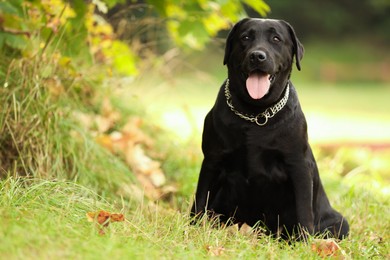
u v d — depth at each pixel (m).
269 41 7.78
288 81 7.97
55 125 9.06
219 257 6.51
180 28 11.11
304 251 7.27
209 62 43.28
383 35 59.00
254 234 7.59
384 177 15.27
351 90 45.34
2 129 8.79
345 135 22.36
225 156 7.81
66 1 10.27
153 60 12.46
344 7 59.56
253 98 7.46
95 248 5.92
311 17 58.94
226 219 8.35
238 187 7.98
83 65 10.43
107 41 10.80
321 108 32.31
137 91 12.29
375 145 19.92
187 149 11.50
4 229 5.86
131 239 6.56
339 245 7.66
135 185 9.41
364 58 56.62
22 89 8.98
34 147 8.84
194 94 33.81
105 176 9.20
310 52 56.88
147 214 8.02
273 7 58.12
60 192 7.40
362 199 10.26
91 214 6.89
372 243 8.02
